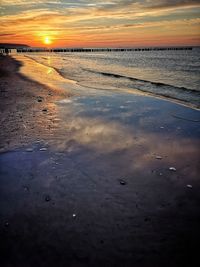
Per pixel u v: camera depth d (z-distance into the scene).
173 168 4.59
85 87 13.74
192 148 5.48
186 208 3.44
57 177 4.19
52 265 2.51
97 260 2.57
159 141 5.88
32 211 3.33
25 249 2.70
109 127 6.82
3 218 3.19
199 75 21.12
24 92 11.19
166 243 2.81
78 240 2.84
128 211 3.37
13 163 4.63
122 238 2.88
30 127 6.57
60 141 5.71
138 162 4.80
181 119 7.70
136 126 6.97
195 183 4.09
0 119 7.17
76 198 3.64
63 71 23.27
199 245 2.79
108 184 4.02
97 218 3.22
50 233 2.94
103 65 35.59
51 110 8.39
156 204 3.53
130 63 41.44
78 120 7.39
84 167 4.55
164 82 16.75
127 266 2.50
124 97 11.02
